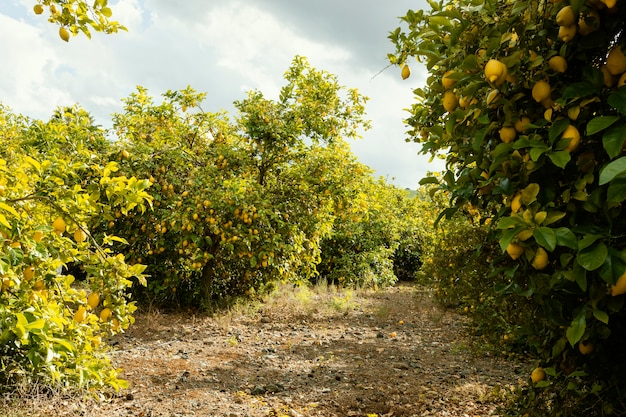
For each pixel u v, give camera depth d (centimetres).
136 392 438
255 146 908
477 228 500
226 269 882
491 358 594
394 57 288
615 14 162
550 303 191
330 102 991
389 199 1598
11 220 286
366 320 858
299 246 873
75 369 378
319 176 880
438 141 246
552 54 177
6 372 362
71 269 905
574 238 150
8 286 307
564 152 163
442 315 833
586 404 224
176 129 941
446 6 249
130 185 288
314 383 496
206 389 459
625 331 202
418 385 491
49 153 450
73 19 286
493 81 178
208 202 731
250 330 725
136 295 830
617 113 167
